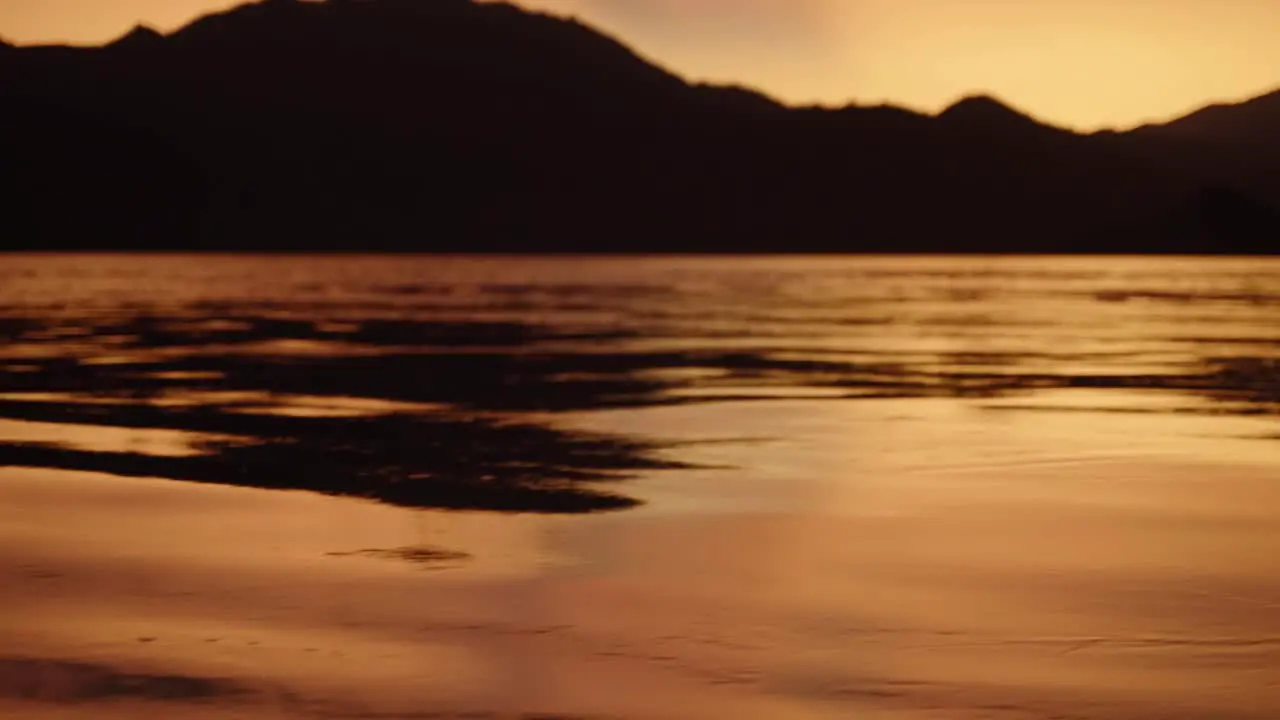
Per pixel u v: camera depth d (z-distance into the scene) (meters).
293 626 8.62
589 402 21.50
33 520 11.93
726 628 8.61
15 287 64.56
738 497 13.18
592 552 10.74
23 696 7.32
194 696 7.34
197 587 9.55
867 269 110.62
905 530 11.57
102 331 37.00
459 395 22.55
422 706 7.21
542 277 86.69
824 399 21.88
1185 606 9.13
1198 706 7.27
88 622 8.66
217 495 13.28
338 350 31.39
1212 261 148.38
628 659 7.99
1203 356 30.48
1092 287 73.25
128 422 18.84
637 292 65.00
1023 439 17.23
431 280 79.88
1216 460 15.51
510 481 14.11
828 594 9.43
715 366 27.69
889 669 7.83
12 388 23.11
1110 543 11.02
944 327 40.50
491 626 8.63
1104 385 24.23
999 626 8.67
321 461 15.51
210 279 78.38
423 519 12.11
